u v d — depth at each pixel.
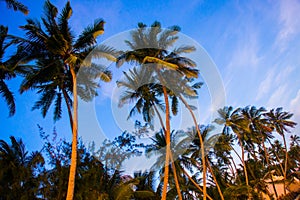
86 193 13.42
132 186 14.84
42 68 11.87
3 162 14.12
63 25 11.70
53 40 11.12
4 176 13.57
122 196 13.78
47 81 13.21
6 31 14.41
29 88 12.19
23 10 11.13
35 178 14.08
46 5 11.66
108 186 15.17
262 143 34.53
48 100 15.15
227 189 22.91
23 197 12.39
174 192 19.70
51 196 13.73
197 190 22.83
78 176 14.53
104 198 13.88
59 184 13.77
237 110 27.02
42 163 14.88
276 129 35.62
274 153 38.41
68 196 9.09
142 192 15.85
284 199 30.80
